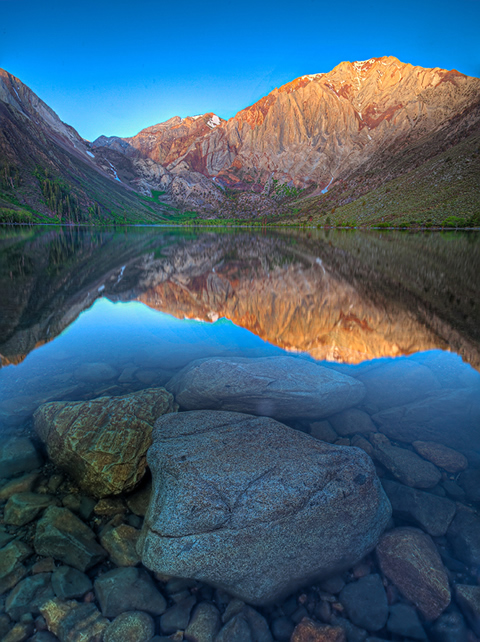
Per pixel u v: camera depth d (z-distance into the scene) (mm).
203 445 2926
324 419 3824
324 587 2281
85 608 2113
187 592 2236
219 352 5594
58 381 4551
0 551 2379
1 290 10109
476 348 5660
